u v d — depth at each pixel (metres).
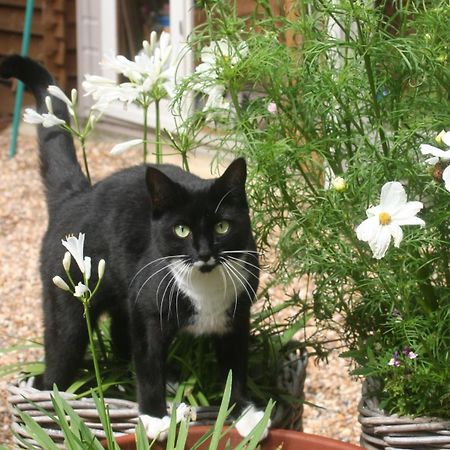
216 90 1.50
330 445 1.36
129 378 1.56
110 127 3.47
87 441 1.31
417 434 1.41
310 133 1.48
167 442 1.36
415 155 1.46
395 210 1.30
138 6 3.41
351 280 1.48
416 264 1.40
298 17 1.51
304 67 1.44
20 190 3.03
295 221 1.46
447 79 1.43
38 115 1.56
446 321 1.41
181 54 1.57
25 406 1.47
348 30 1.41
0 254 2.56
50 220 1.55
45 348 1.53
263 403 1.50
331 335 1.98
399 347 1.45
